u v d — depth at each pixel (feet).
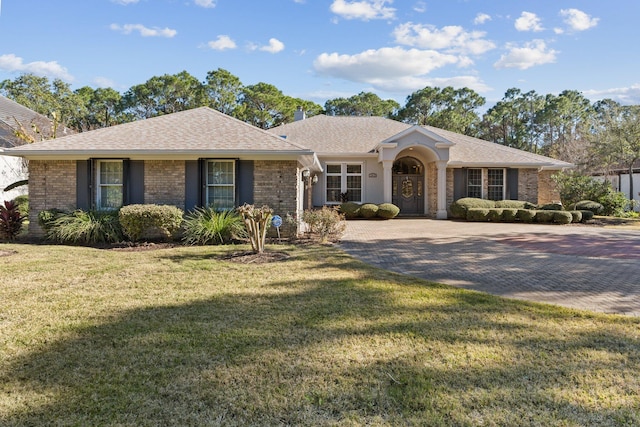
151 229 41.11
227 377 10.87
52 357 12.10
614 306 18.19
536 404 9.59
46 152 39.65
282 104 143.33
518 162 69.31
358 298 18.74
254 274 23.95
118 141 41.86
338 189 71.46
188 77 144.46
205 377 10.87
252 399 9.78
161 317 15.89
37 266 26.23
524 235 45.03
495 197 70.64
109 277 23.09
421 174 75.31
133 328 14.62
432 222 61.36
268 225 36.65
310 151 40.09
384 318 15.88
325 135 76.48
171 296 19.02
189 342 13.32
